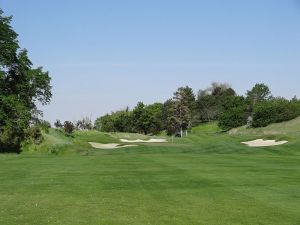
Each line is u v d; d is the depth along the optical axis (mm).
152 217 12180
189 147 48562
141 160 29922
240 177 20422
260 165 26125
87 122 123562
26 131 50406
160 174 21656
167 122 141875
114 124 147250
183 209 13258
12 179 20188
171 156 33750
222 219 11938
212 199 14883
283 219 11961
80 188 17375
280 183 18500
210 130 136125
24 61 53438
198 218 12055
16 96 51938
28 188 17469
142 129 147375
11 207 13656
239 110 122000
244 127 115188
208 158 31625
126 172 22562
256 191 16500
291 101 114562
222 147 46156
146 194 15914
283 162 28203
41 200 14820
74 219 11969
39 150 48188
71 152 45875
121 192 16375
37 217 12234
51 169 24297
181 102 136375
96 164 27141
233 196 15469
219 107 149750
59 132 66188
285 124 99938
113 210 13133
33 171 23359
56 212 12883
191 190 16766
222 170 23391
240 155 34906
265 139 59688
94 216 12328
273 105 108312
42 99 56781
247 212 12836
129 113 149750
